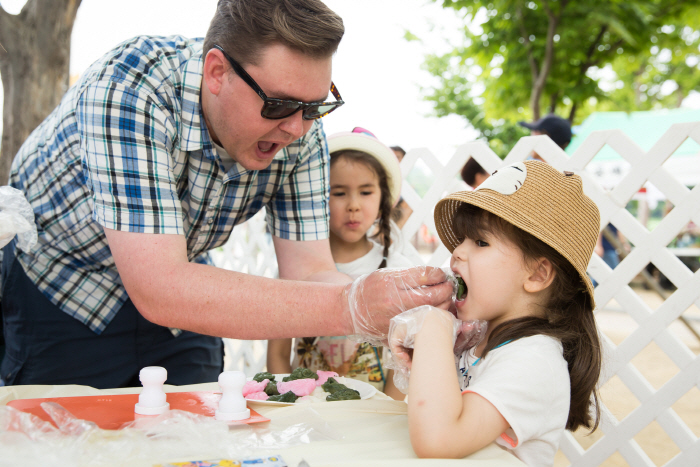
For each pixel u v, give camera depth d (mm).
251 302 1167
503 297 1147
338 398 1247
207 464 782
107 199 1220
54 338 1621
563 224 1112
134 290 1213
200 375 1877
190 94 1364
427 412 908
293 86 1203
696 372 1881
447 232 1377
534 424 975
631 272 2014
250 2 1189
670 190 1929
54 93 3123
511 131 12883
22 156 1678
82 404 1093
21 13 3045
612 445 2041
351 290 1162
